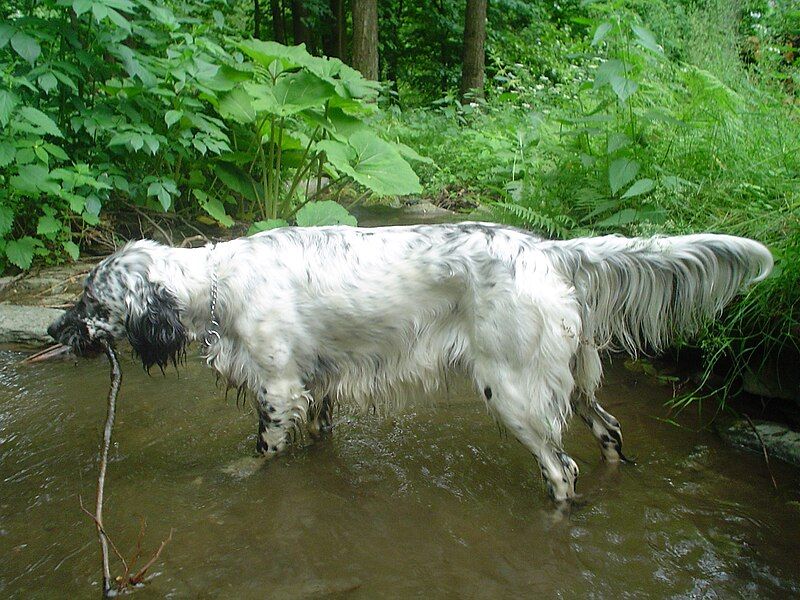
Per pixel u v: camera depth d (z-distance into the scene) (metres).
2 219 5.06
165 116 5.63
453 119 10.79
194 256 3.32
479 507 3.02
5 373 4.31
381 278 3.11
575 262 2.99
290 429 3.38
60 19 5.50
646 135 5.08
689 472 3.25
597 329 3.09
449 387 3.18
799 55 6.33
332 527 2.89
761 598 2.44
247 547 2.76
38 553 2.71
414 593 2.49
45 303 5.12
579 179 5.45
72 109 5.80
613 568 2.61
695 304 2.97
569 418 3.04
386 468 3.34
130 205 6.37
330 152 5.93
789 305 3.48
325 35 17.25
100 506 2.70
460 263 2.99
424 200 8.26
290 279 3.18
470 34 13.98
